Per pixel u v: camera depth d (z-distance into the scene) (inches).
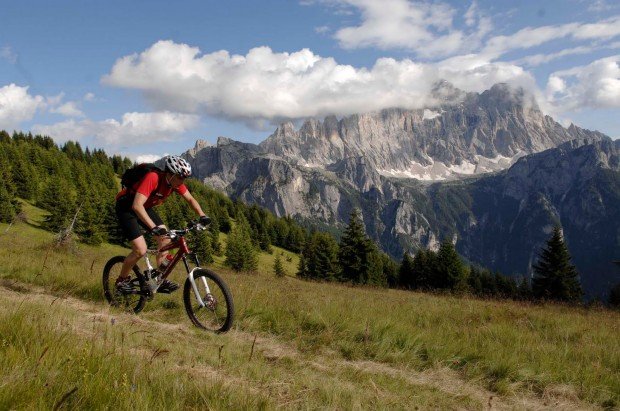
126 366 148.6
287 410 152.3
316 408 166.1
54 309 245.9
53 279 361.1
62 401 108.4
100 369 137.3
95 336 172.1
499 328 385.4
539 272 2113.7
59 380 128.6
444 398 224.1
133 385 127.6
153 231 250.5
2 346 149.4
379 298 745.0
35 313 211.5
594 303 811.4
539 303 853.8
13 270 396.2
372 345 293.1
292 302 382.0
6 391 114.1
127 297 303.0
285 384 190.1
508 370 270.2
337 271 3095.5
